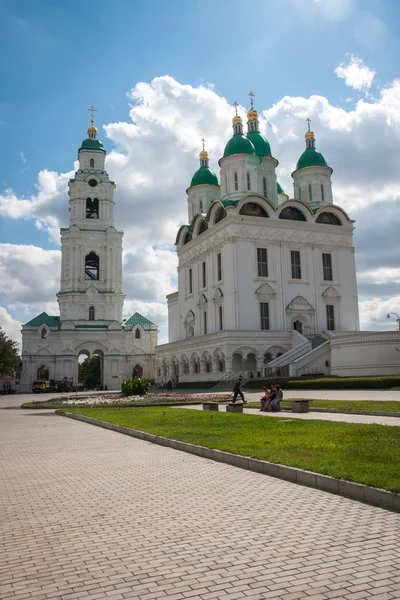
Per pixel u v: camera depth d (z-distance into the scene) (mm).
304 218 71875
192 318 77875
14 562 7160
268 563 6789
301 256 70625
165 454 15758
